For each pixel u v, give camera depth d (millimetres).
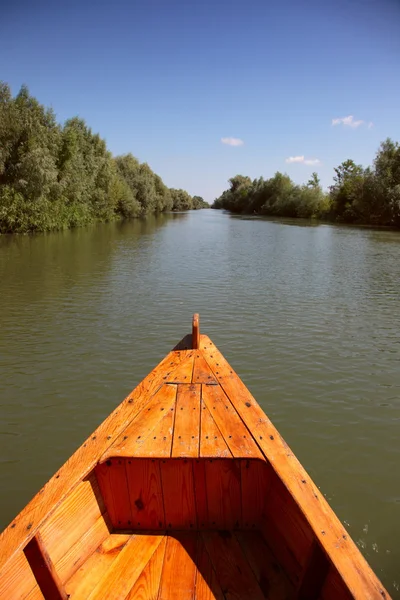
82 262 18672
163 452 2785
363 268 17812
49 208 30625
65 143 30703
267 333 9109
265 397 6297
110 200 44781
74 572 2635
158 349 8164
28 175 26922
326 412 5918
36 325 9609
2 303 11539
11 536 2242
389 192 42344
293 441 5242
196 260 19938
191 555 2812
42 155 26938
